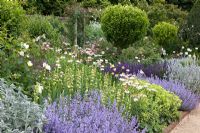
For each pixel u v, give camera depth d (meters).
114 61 10.14
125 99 5.63
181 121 6.59
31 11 14.98
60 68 6.75
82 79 6.19
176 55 11.89
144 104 5.70
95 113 4.59
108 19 11.48
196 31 12.82
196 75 8.41
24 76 5.17
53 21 12.46
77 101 5.03
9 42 5.91
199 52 12.60
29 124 3.61
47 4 16.14
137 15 11.45
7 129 3.33
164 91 6.56
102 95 5.47
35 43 8.40
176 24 17.06
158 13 17.22
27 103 3.61
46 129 3.85
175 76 8.48
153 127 5.58
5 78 4.91
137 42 12.53
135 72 8.45
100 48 11.04
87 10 14.82
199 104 7.96
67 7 13.63
